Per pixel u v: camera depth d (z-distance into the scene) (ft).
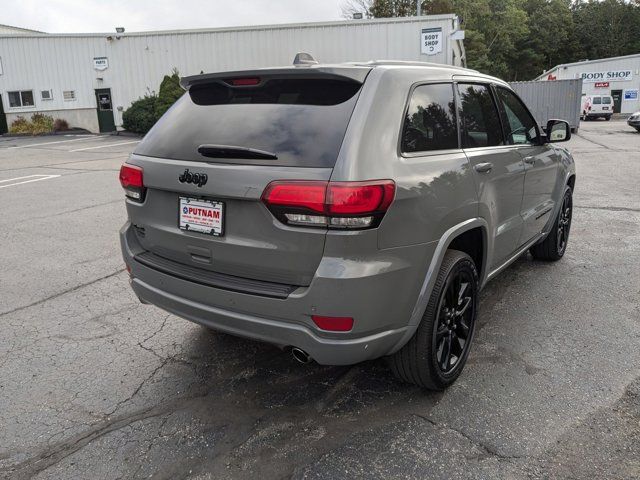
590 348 11.74
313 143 8.06
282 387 10.39
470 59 186.39
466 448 8.46
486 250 11.10
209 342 12.36
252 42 74.28
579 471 7.90
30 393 10.27
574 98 82.53
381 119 8.32
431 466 8.05
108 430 9.10
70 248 20.25
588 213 25.13
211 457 8.38
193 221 8.95
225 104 9.55
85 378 10.81
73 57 81.41
